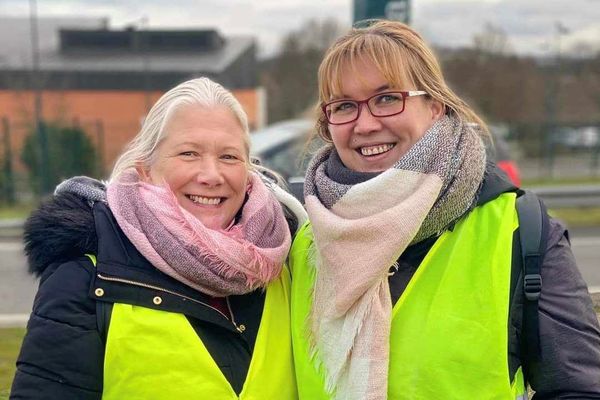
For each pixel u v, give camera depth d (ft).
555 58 95.71
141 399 5.88
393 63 6.17
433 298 5.88
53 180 55.88
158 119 6.59
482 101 92.53
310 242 6.81
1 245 33.63
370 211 5.94
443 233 6.09
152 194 6.25
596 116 94.58
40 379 5.75
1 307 21.34
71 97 99.66
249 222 6.48
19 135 70.18
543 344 5.61
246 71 124.57
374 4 23.17
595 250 30.07
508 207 5.99
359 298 5.93
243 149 6.66
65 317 5.83
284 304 6.67
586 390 5.50
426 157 5.88
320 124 7.01
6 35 128.06
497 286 5.71
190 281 6.06
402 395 5.76
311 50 101.81
